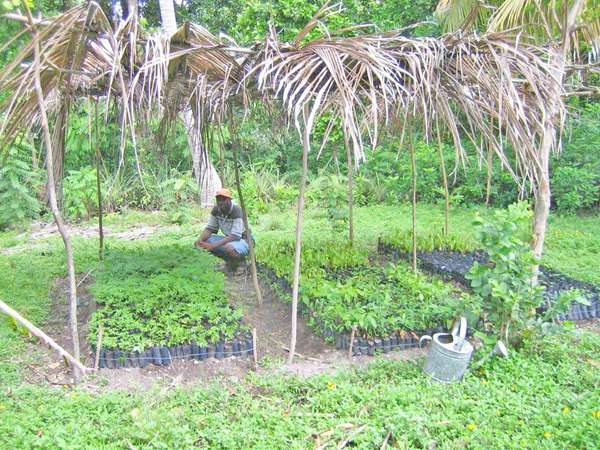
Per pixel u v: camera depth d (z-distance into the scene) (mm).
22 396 3580
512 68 4141
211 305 4824
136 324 4391
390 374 4074
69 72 3736
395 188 11828
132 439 3117
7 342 4449
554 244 8062
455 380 3865
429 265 6859
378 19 11492
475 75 4023
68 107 5207
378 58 3762
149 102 3734
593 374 3936
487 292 4164
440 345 3848
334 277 6070
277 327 5168
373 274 6059
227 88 4336
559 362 4145
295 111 3412
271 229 9648
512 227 4113
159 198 11773
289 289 5824
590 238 8297
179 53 3895
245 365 4285
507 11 5227
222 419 3350
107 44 4047
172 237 8969
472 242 7773
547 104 4176
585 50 6828
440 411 3439
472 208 10773
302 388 3826
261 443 3059
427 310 4766
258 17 10492
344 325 4562
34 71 3482
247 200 11008
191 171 12234
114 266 5766
